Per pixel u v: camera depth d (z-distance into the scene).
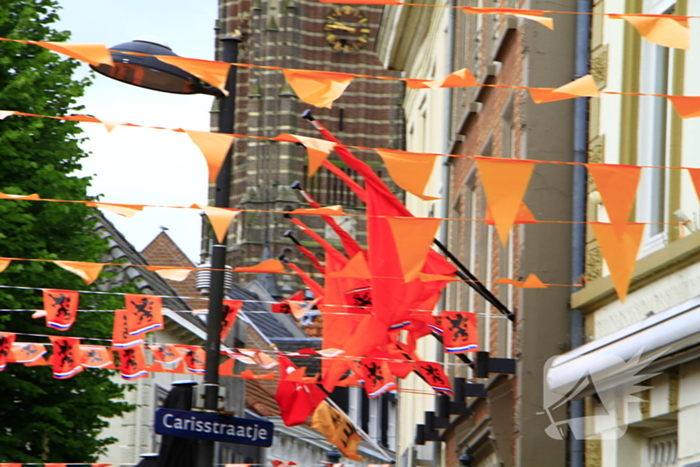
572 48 19.19
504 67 22.08
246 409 52.19
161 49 14.88
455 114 30.95
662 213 16.06
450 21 32.00
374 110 149.88
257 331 56.84
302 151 146.75
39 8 30.95
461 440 25.75
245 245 142.38
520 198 9.67
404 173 9.59
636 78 16.97
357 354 17.92
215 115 146.00
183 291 89.62
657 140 16.30
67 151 30.28
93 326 29.48
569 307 18.36
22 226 28.44
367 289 19.33
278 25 149.12
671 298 14.73
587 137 18.73
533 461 17.88
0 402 28.98
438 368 19.95
